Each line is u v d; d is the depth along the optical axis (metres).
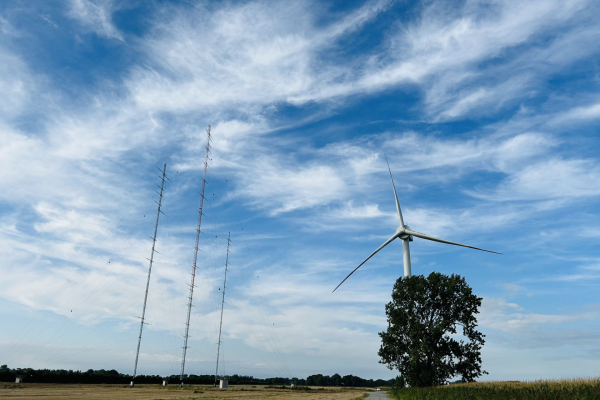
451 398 38.12
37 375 81.94
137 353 83.38
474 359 68.69
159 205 91.75
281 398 53.34
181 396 51.69
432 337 68.12
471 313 71.69
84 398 41.28
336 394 74.69
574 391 29.08
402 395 54.50
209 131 107.06
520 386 36.81
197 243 100.88
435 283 73.62
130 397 45.38
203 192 104.88
